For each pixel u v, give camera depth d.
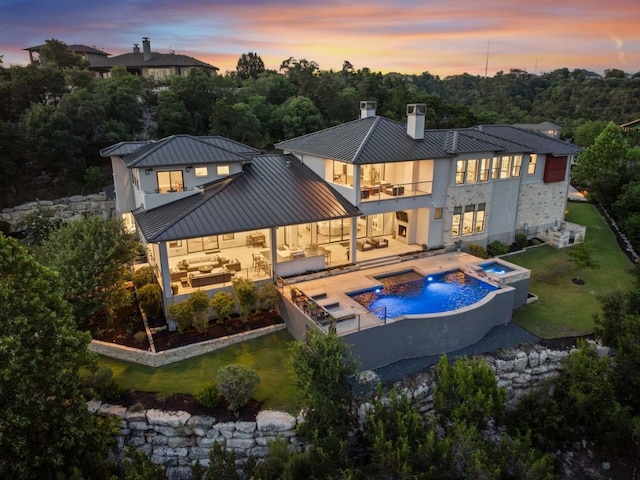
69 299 21.55
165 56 87.19
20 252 15.66
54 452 14.63
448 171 30.64
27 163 49.09
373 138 29.73
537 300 27.69
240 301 23.02
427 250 31.16
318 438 15.55
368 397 18.70
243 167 30.58
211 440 17.23
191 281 24.00
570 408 19.88
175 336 22.28
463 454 14.80
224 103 58.00
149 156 27.00
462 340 22.58
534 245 36.22
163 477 14.25
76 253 21.58
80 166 50.53
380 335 20.72
